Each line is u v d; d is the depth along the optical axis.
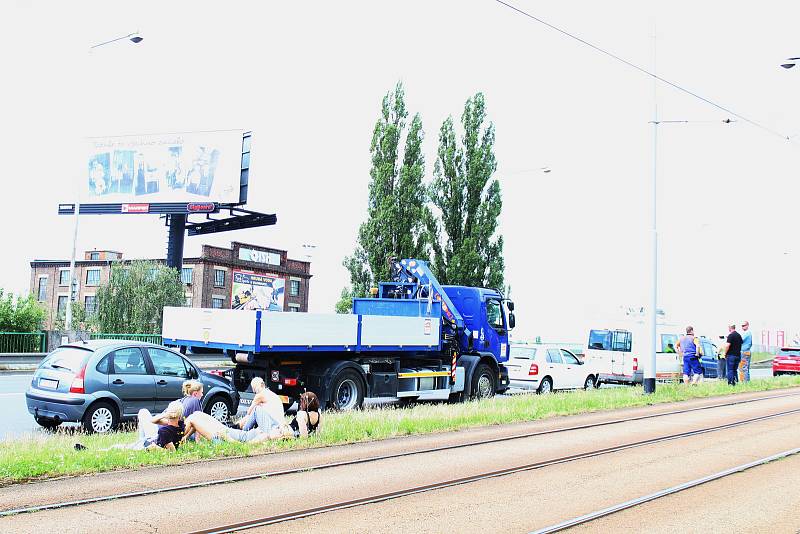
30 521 6.89
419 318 18.70
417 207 36.00
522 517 7.48
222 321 15.97
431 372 18.97
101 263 64.75
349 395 17.08
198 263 58.19
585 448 11.78
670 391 20.78
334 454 10.83
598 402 18.14
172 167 50.62
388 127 36.06
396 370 18.25
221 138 49.62
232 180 49.06
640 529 7.14
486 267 36.59
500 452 11.30
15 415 15.88
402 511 7.64
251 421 12.20
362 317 17.34
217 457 10.37
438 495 8.40
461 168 36.84
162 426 10.65
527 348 24.20
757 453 11.48
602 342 27.25
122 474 9.09
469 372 20.08
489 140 36.97
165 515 7.21
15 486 8.29
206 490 8.34
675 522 7.39
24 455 9.51
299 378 16.47
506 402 17.78
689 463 10.58
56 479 8.70
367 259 35.94
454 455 10.99
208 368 27.86
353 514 7.48
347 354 17.38
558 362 24.56
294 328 15.99
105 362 13.18
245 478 8.98
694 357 23.91
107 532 6.59
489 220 36.59
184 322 16.88
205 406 14.40
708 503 8.20
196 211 49.78
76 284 65.69
